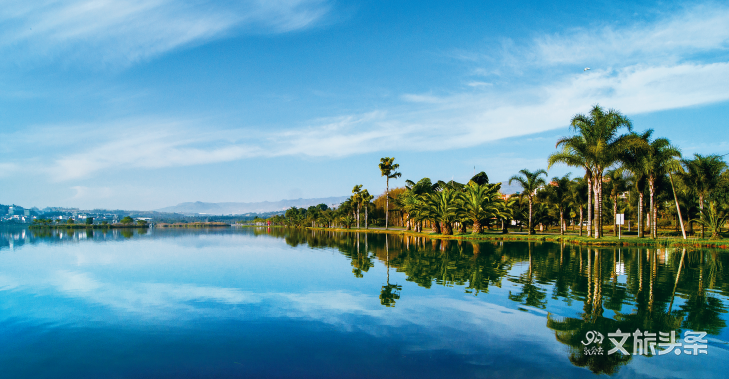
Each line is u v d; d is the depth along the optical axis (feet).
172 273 65.77
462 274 57.82
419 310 36.40
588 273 57.31
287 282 53.72
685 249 99.30
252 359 25.04
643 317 33.19
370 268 67.31
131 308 39.42
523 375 22.13
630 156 122.72
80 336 30.25
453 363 23.89
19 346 28.09
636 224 250.16
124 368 24.00
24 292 49.21
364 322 32.73
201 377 22.44
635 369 22.91
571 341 27.63
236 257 95.04
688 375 22.15
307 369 23.32
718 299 39.70
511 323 31.86
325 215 449.06
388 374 22.45
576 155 122.83
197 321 34.09
